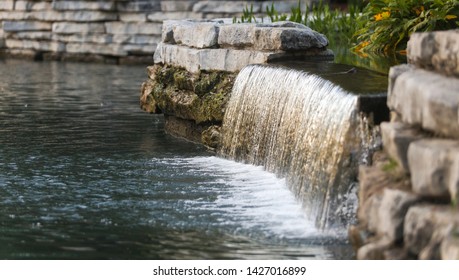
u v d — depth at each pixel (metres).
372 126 7.82
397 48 13.37
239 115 11.23
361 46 13.78
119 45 24.14
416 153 6.33
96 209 8.82
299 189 9.01
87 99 16.55
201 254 7.40
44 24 25.42
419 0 12.97
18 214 8.68
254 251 7.43
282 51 11.41
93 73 21.52
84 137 12.66
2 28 26.28
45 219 8.52
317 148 8.62
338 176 7.92
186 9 23.11
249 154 10.95
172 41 13.40
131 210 8.77
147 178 10.12
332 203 7.94
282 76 10.25
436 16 12.57
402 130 6.86
